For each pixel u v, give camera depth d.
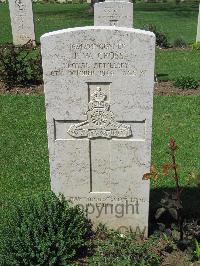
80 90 1.33
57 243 1.32
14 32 4.41
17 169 1.96
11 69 3.06
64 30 1.27
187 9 7.51
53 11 7.29
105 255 1.34
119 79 1.30
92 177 1.46
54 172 1.45
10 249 1.30
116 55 1.27
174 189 1.76
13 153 2.11
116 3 3.38
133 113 1.34
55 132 1.39
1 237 1.35
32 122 2.47
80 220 1.42
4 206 1.67
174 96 2.85
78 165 1.44
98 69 1.29
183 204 1.66
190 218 1.58
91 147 1.41
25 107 2.69
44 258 1.29
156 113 2.58
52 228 1.34
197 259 1.36
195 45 4.26
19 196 1.74
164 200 1.37
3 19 6.27
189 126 2.39
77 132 1.39
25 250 1.30
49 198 1.43
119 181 1.45
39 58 3.13
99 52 1.27
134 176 1.44
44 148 2.16
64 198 1.44
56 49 1.27
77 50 1.27
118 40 1.25
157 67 3.62
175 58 3.92
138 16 6.79
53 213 1.37
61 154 1.42
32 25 4.37
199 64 3.70
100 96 1.33
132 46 1.26
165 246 1.40
